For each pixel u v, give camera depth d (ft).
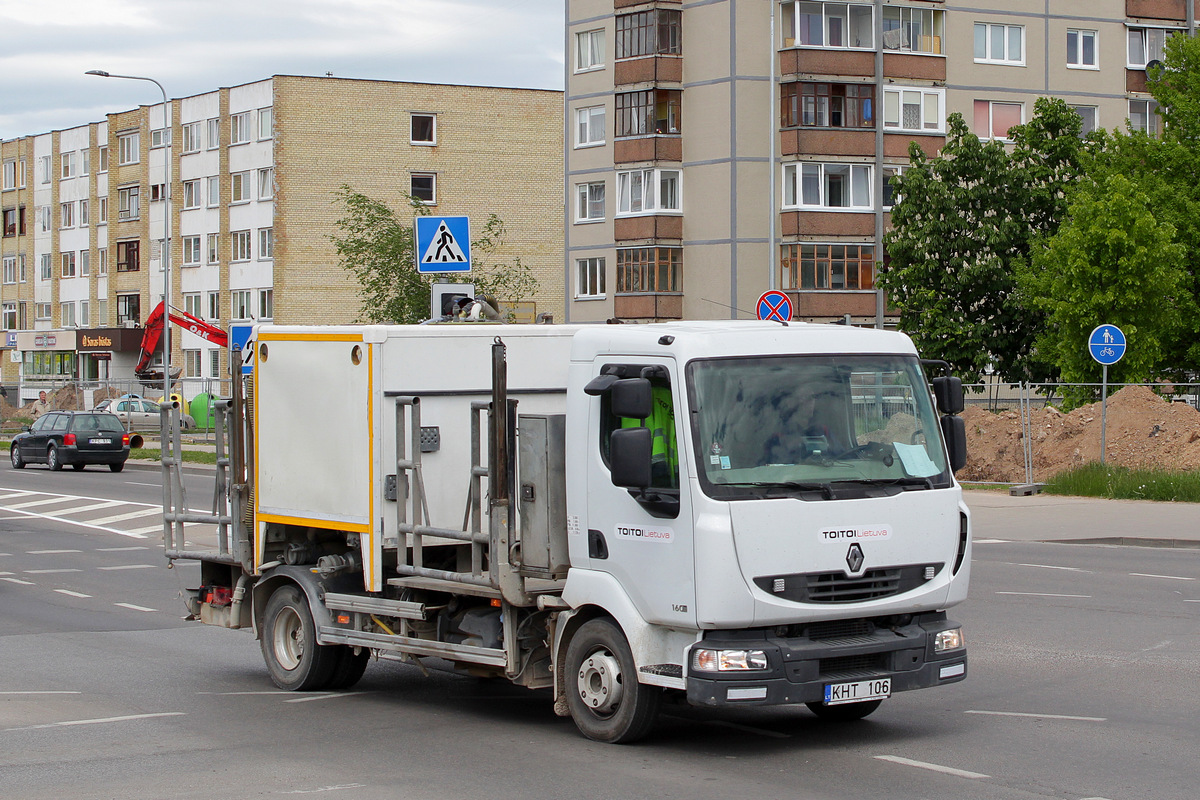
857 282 167.43
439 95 224.74
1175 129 128.16
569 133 183.21
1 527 81.46
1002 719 28.99
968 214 129.29
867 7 169.37
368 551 30.55
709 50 169.89
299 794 23.43
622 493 26.00
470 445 31.19
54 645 42.19
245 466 35.14
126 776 24.95
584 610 27.48
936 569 26.40
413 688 34.86
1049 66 177.68
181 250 249.96
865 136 167.94
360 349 30.71
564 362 32.50
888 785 23.56
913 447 26.71
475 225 226.38
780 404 25.68
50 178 295.69
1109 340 83.25
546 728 29.22
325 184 221.25
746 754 26.17
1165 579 51.57
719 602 24.40
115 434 134.51
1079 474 83.92
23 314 309.42
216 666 38.50
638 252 173.88
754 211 168.66
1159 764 24.82
